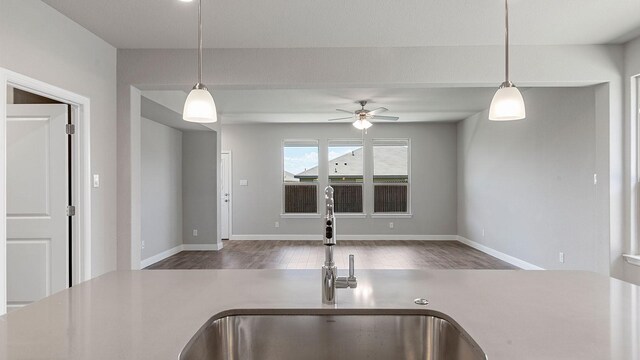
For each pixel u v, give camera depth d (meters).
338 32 3.58
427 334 1.30
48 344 1.02
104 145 3.74
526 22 3.36
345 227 8.83
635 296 1.45
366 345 1.30
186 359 1.03
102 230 3.69
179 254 7.13
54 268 3.21
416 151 8.83
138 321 1.19
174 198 7.28
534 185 5.57
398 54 3.93
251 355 1.31
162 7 3.07
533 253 5.61
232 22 3.36
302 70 3.96
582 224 4.53
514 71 3.89
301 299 1.41
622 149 3.89
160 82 3.97
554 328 1.12
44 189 3.22
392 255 6.90
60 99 3.19
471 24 3.40
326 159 8.84
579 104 4.57
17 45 2.72
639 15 3.23
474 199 7.78
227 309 1.31
